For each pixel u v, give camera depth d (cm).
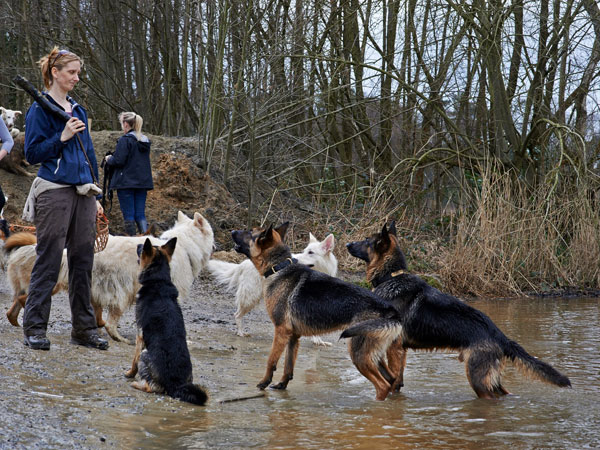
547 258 1331
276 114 1588
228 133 1611
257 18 1510
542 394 521
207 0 1506
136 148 1050
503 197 1350
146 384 471
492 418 443
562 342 762
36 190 536
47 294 549
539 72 1554
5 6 1883
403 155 1758
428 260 1336
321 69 1670
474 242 1291
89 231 568
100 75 1947
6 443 320
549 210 1372
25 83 515
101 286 658
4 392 409
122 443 350
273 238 559
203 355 640
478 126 1752
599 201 1404
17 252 635
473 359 507
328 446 369
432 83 1605
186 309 938
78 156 545
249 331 814
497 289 1277
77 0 1922
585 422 435
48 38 1886
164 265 518
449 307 528
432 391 532
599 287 1341
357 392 526
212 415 428
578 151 1425
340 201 1515
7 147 561
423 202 1766
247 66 1460
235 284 789
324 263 832
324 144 1820
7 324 660
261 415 437
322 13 1588
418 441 385
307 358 679
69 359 530
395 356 531
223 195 1474
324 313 519
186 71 1778
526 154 1585
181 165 1448
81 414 391
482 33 1500
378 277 566
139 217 1076
